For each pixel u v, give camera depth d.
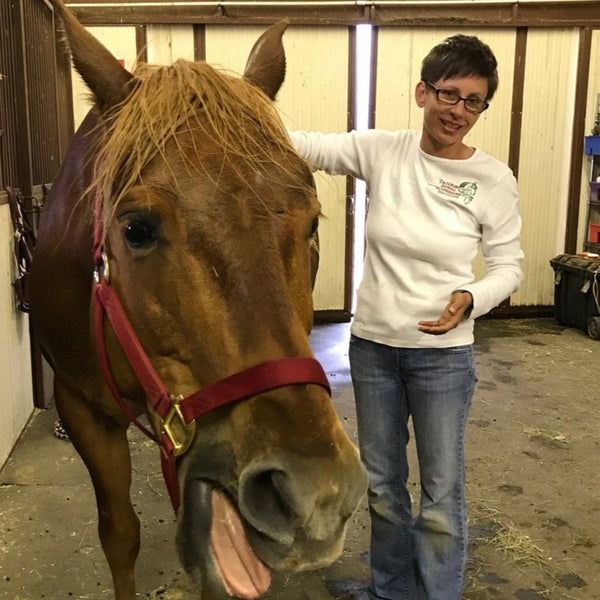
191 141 0.87
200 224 0.83
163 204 0.84
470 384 1.48
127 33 4.60
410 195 1.45
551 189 5.07
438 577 1.49
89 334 1.27
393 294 1.46
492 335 4.64
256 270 0.81
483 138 4.96
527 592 1.82
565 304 4.86
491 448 2.72
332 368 3.78
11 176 2.71
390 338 1.47
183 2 4.56
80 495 2.29
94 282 1.08
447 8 4.70
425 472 1.49
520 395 3.37
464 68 1.31
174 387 0.90
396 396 1.54
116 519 1.46
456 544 1.48
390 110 4.86
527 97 4.92
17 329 2.73
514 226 1.45
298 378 0.79
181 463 0.92
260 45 1.20
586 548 2.03
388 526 1.60
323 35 4.69
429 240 1.42
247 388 0.79
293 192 0.89
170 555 1.95
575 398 3.34
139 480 2.40
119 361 1.09
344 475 0.77
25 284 2.60
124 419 1.38
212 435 0.85
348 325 4.91
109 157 0.91
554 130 4.98
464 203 1.41
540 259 5.17
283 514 0.78
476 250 1.46
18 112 2.77
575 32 4.84
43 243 1.43
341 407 3.15
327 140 1.54
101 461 1.43
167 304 0.86
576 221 5.11
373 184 1.51
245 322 0.81
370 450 1.57
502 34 4.81
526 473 2.51
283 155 0.92
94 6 4.54
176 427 0.91
